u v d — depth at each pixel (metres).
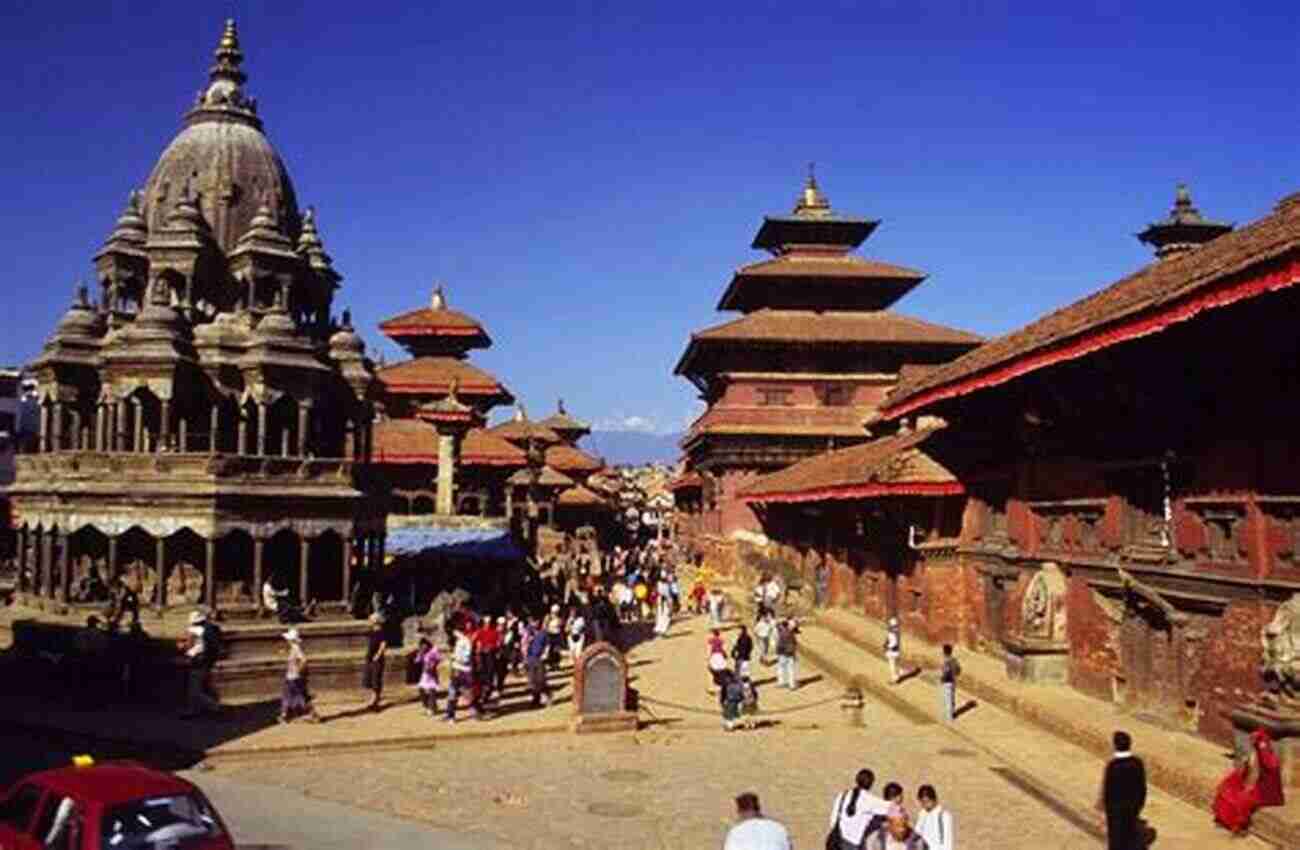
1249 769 16.70
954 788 20.56
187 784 13.32
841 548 48.56
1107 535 24.98
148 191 39.06
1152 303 18.16
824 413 73.25
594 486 104.38
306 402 33.59
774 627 38.78
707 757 23.61
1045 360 22.33
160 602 31.08
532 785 21.20
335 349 38.03
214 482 30.78
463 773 22.22
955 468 34.09
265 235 35.91
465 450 63.41
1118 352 21.34
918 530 36.06
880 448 42.31
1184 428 21.27
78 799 12.66
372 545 38.00
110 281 37.34
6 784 21.20
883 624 41.34
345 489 33.59
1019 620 29.88
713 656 28.20
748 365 73.75
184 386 32.59
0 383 74.44
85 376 35.69
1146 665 23.69
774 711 29.30
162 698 28.22
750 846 11.70
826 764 22.81
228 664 28.47
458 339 79.81
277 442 35.12
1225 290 16.36
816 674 36.09
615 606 50.22
